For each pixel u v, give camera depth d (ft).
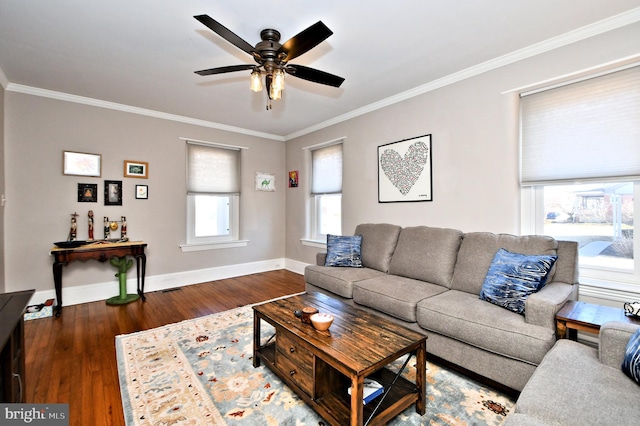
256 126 15.17
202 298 11.77
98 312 10.17
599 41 6.73
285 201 17.43
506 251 7.07
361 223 12.53
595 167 6.98
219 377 6.30
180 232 13.69
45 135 10.60
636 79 6.44
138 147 12.50
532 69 7.75
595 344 6.70
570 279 6.59
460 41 7.45
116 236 11.98
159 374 6.38
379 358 4.41
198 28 6.84
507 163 8.27
